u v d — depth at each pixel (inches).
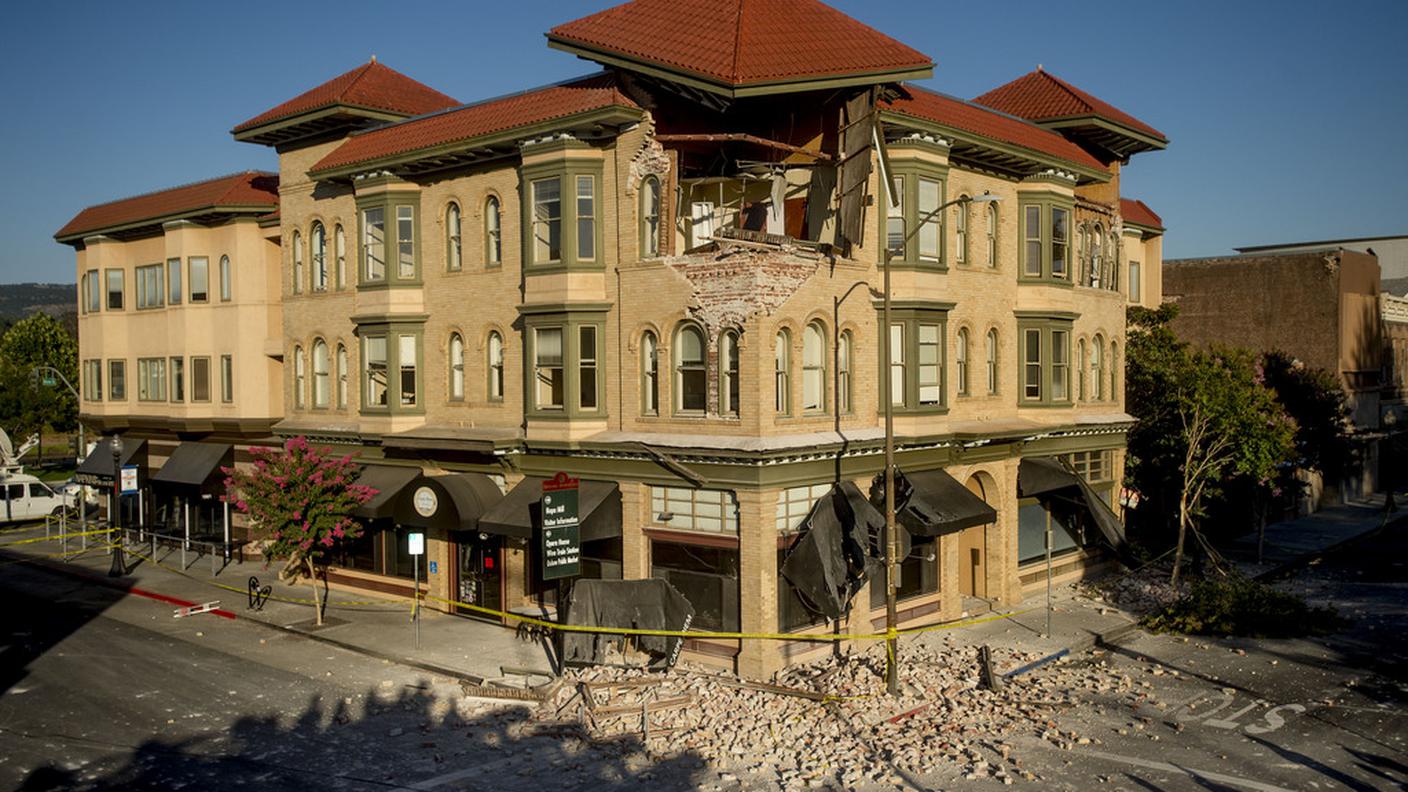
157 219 1501.0
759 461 853.8
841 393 970.1
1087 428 1264.8
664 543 939.3
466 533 1115.9
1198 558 1381.6
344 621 1078.4
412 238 1147.9
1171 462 1371.8
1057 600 1186.6
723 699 796.6
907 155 1001.5
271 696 832.3
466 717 778.8
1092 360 1338.6
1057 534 1275.8
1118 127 1294.3
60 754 701.9
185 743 724.7
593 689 807.1
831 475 930.7
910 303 1002.7
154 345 1562.5
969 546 1177.4
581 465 984.3
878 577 1000.2
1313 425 1633.9
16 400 2642.7
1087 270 1326.3
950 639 995.3
